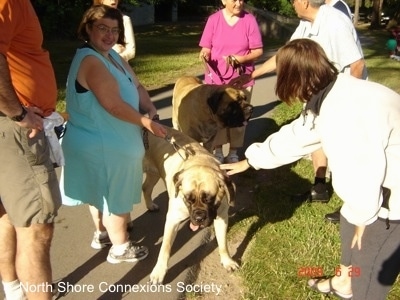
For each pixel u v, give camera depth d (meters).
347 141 2.52
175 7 32.69
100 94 3.21
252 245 4.04
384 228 2.65
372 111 2.51
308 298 3.34
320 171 4.68
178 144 3.87
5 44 2.44
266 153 3.36
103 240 3.94
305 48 2.67
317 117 2.75
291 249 3.92
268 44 18.00
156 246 4.05
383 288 2.77
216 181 3.36
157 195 4.97
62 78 10.34
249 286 3.49
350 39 4.20
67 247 3.97
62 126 3.06
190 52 15.39
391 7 30.88
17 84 2.69
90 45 3.34
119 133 3.38
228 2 5.49
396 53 15.12
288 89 2.74
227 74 5.71
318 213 4.54
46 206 2.78
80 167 3.44
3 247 3.07
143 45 17.23
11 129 2.62
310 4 4.30
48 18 15.66
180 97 5.54
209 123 5.34
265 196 4.89
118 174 3.41
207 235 4.23
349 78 2.68
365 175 2.49
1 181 2.71
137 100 3.53
